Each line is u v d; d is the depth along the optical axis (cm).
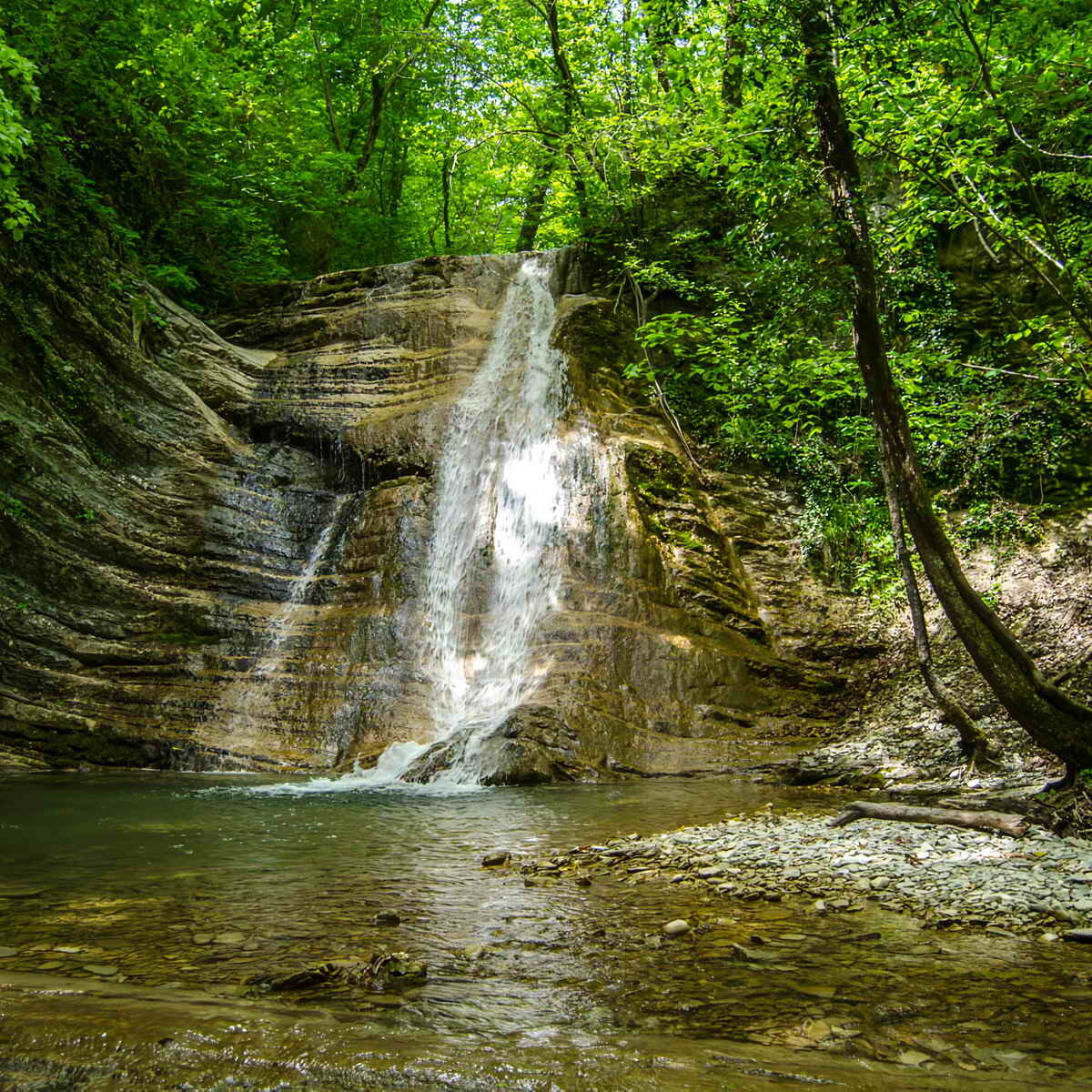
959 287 1709
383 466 1806
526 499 1678
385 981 409
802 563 1698
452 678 1502
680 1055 304
